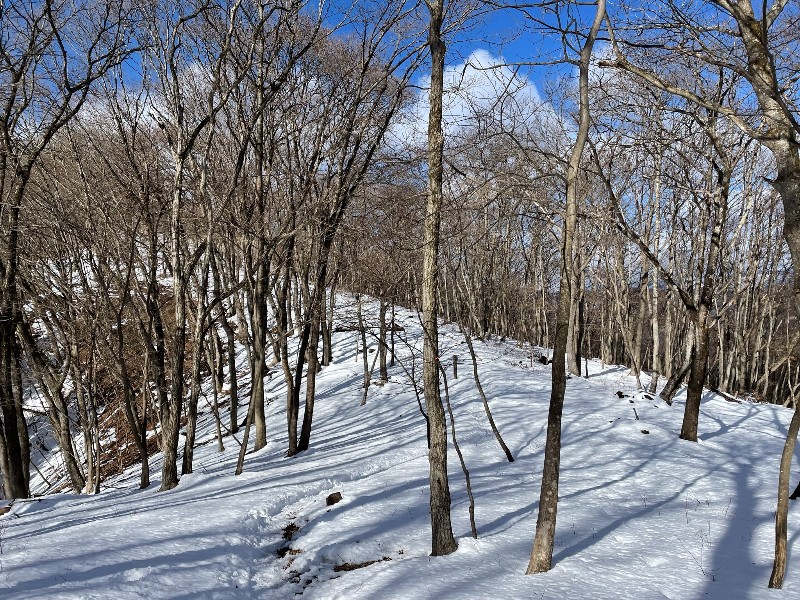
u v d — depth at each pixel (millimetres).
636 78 12164
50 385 14172
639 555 6863
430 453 7363
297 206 12914
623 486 9766
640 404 16609
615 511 8508
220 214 12031
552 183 9039
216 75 11922
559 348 6453
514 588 6047
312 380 14188
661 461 11242
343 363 24125
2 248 12914
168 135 12766
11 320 12859
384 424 16062
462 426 14430
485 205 7652
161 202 12359
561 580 6219
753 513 8305
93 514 10055
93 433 15445
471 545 7371
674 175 17281
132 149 12711
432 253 7219
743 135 13578
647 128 14992
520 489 9664
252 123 12328
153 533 8328
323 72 14484
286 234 12648
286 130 14266
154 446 18469
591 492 9484
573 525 7957
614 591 5918
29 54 11898
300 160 14797
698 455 11742
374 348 25609
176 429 12070
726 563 6609
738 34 7980
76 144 13391
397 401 18312
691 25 8719
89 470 13492
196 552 7703
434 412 7277
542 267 33250
